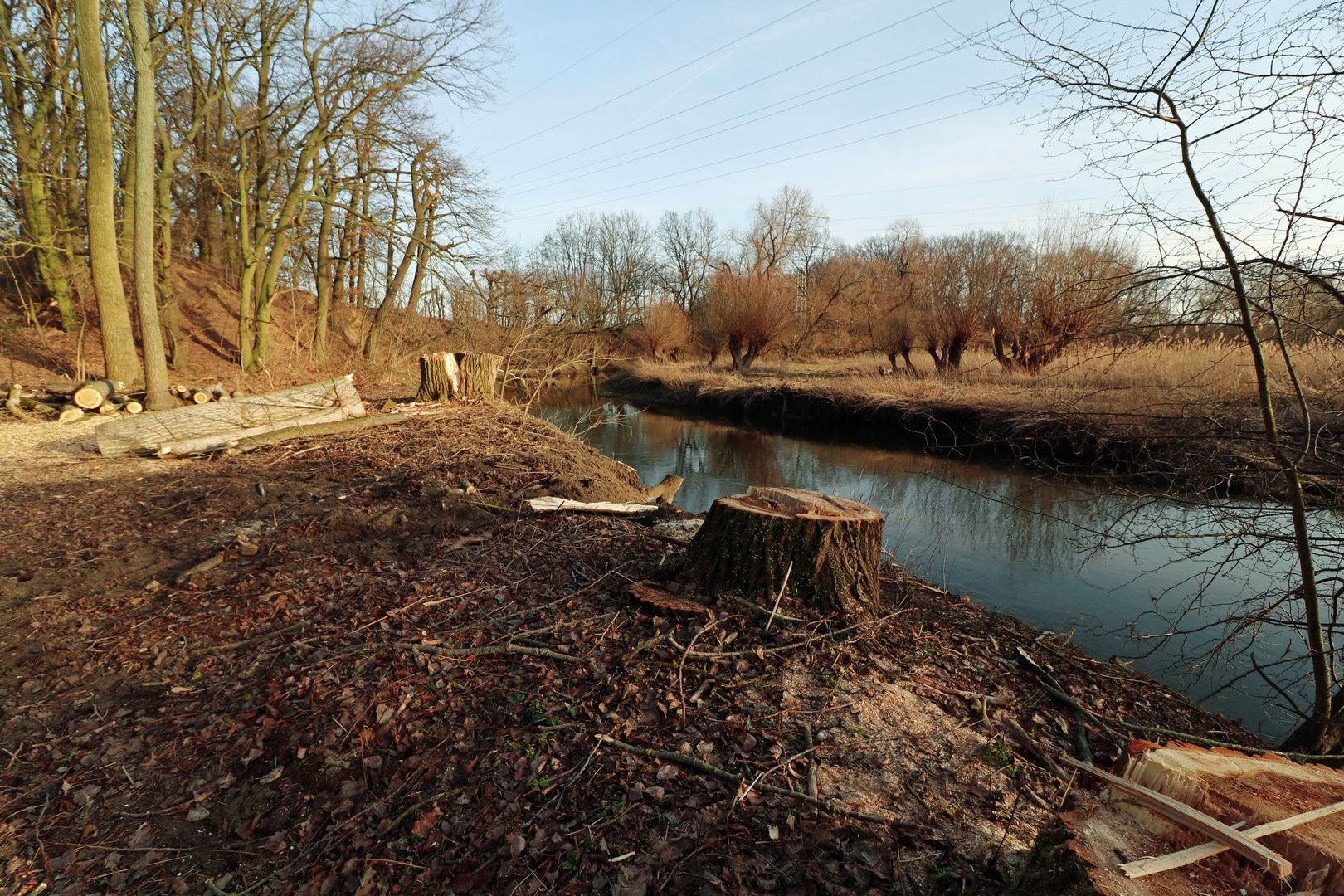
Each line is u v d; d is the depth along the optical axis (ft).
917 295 75.05
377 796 9.07
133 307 62.03
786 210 132.05
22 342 54.80
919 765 9.29
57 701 11.55
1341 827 5.17
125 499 22.50
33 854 8.41
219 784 9.50
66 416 36.76
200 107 59.06
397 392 63.93
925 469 44.04
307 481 24.80
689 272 168.55
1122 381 15.90
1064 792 8.89
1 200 56.24
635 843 7.98
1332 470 10.77
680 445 56.34
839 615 12.94
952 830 8.15
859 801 8.57
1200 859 5.11
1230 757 6.16
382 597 15.02
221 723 10.74
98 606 14.90
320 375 69.36
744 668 11.33
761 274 96.94
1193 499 12.39
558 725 10.04
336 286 85.97
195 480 24.71
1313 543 11.57
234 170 65.16
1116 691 12.23
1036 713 11.00
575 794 8.77
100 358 55.77
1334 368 12.88
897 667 11.74
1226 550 23.24
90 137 41.70
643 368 105.09
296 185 62.64
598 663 11.65
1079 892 4.94
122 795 9.38
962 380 54.85
